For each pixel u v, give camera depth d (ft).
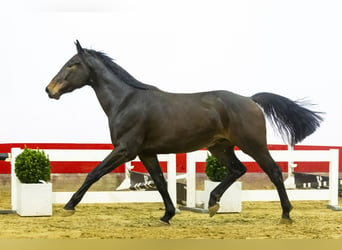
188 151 29.14
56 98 29.43
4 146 44.37
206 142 28.86
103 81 29.19
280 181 28.94
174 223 30.66
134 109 28.19
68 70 29.35
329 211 36.86
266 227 28.86
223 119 28.45
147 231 27.30
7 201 40.83
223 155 30.37
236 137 28.40
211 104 28.50
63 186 45.47
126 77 29.14
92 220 31.81
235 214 34.99
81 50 29.53
